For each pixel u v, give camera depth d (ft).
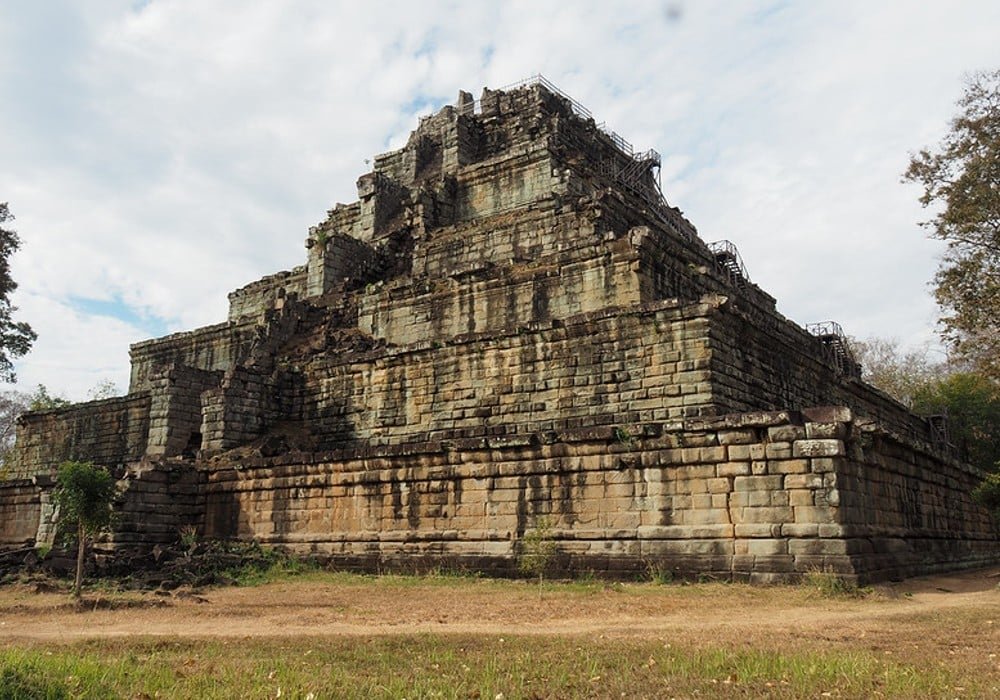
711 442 70.85
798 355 109.81
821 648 38.88
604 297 104.88
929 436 176.24
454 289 120.47
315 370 123.54
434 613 56.95
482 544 81.15
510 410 99.71
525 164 150.82
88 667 34.73
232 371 119.24
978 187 117.39
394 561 85.92
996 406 204.13
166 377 127.95
